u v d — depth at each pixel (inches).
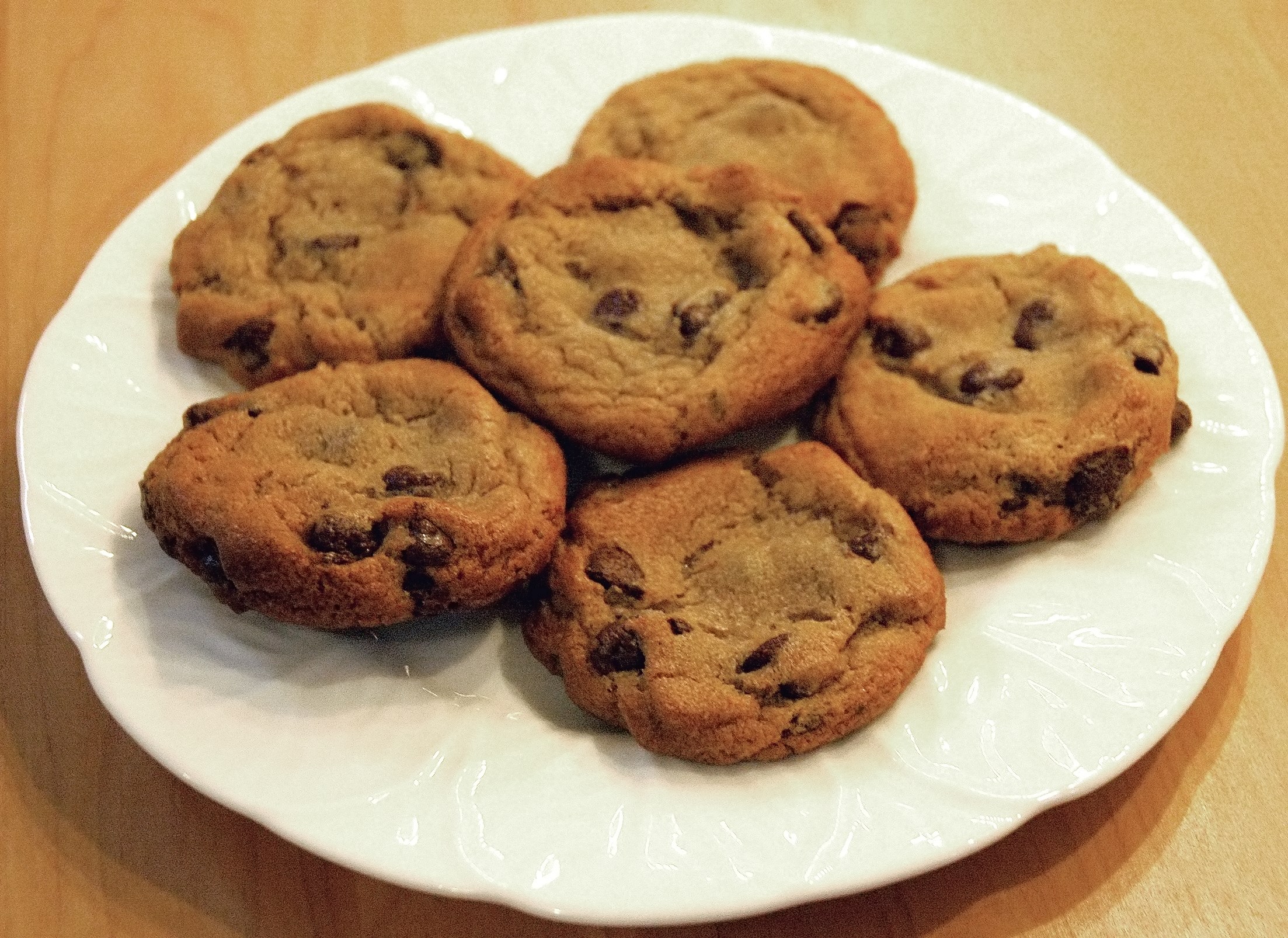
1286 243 13.8
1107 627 10.7
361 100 13.9
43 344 12.1
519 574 10.7
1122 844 10.6
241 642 10.9
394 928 10.4
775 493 11.3
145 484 11.0
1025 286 12.2
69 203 14.4
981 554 11.4
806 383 11.7
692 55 14.3
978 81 14.0
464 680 11.0
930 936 10.3
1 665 11.6
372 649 11.1
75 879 10.6
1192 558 11.0
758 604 10.7
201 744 10.3
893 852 9.7
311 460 10.9
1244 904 10.4
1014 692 10.5
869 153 13.1
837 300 11.8
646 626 10.6
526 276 11.7
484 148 13.1
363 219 12.7
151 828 10.8
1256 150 14.6
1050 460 11.1
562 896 9.5
